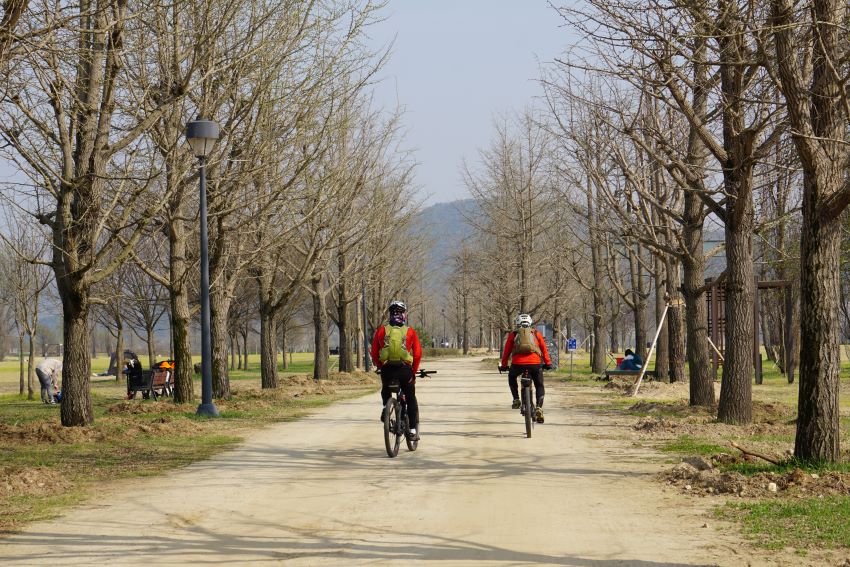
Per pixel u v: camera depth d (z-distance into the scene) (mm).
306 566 9969
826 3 15797
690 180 26469
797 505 12930
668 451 20188
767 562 9984
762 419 26734
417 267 93375
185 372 34812
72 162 24312
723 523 12148
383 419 19078
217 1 28109
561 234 73188
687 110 24188
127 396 44344
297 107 32188
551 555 10406
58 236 24375
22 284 52094
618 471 17203
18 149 22562
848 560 9844
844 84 14500
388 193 63281
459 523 12352
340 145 41938
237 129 32594
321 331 60812
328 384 55125
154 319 71625
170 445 22250
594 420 28297
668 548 10734
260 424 27781
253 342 145875
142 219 25016
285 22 30281
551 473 17000
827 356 16062
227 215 33812
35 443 22281
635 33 20938
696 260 31469
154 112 24859
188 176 32875
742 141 22984
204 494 15008
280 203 35594
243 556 10492
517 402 23438
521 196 74625
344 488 15445
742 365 25641
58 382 47688
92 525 12453
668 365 49906
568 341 65500
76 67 24125
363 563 10078
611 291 81812
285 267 58125
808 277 16094
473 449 20828
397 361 19641
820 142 15883
